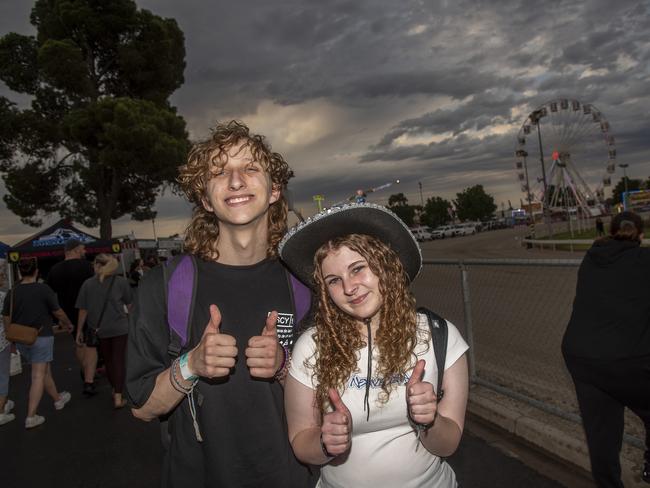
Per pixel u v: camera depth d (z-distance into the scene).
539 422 3.55
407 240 1.61
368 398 1.48
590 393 2.33
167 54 29.50
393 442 1.49
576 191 45.75
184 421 1.56
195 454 1.54
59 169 29.16
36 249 14.46
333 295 1.52
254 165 1.66
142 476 3.78
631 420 3.42
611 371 2.21
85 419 5.33
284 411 1.64
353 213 1.51
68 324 5.53
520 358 5.29
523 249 27.28
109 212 28.78
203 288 1.61
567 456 3.19
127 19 28.05
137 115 25.28
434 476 1.54
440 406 1.52
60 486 3.72
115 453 4.28
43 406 6.01
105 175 29.42
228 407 1.54
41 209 29.67
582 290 2.44
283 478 1.56
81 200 30.36
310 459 1.45
